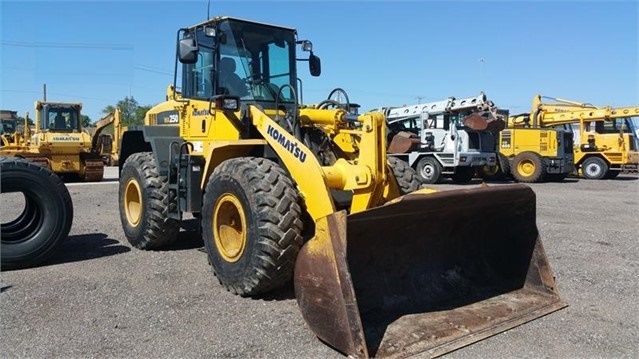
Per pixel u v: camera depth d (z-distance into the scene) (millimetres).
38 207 5977
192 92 6238
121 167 7477
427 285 4559
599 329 4152
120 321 4230
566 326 4188
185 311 4438
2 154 17078
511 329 4094
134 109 48250
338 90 5855
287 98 6156
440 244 4719
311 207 4492
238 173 4727
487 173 20031
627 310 4594
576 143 21984
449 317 4180
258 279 4512
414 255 4578
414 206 4008
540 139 19516
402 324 4012
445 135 17734
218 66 5828
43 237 5859
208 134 5934
